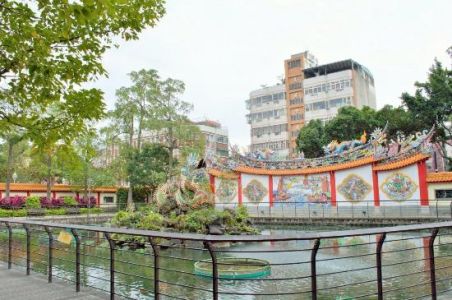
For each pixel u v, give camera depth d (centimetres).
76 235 817
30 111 655
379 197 3447
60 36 575
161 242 2364
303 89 7481
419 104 4309
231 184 4238
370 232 541
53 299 740
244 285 1396
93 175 4941
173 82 5116
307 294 1248
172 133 5097
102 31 661
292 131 7700
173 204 3259
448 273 1441
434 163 5188
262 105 8119
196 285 1405
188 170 3559
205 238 525
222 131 9262
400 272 1509
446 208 3006
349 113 5259
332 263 1761
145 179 5016
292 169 3925
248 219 3047
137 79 5034
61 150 628
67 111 614
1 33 531
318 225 3428
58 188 5259
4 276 952
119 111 4981
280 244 2489
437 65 4288
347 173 3638
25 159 5084
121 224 2852
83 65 608
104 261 1895
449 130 4450
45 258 1873
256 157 4131
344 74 7038
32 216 4088
